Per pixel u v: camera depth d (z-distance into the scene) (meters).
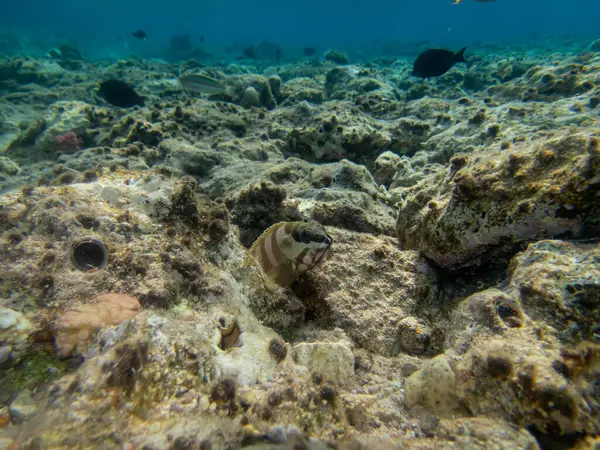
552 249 0.38
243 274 0.52
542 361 0.30
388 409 0.37
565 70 1.64
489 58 3.71
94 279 0.37
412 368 0.44
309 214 0.75
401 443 0.31
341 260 0.61
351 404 0.37
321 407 0.32
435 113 1.79
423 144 1.37
